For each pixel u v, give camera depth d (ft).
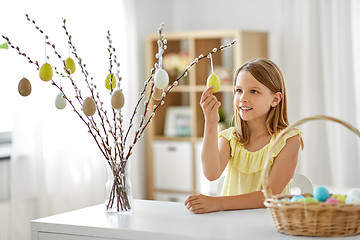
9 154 12.18
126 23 15.49
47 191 12.93
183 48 18.20
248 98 7.00
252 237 5.37
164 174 16.92
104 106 14.20
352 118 15.52
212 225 5.86
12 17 11.88
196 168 16.49
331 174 15.88
